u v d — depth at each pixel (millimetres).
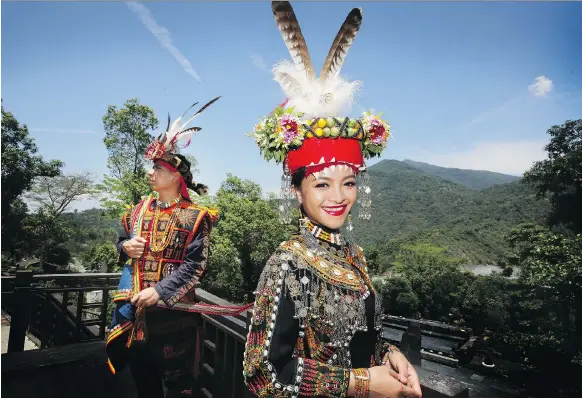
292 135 1086
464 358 8711
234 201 30250
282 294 944
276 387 873
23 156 24047
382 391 925
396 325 10133
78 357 3125
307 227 1141
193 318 2285
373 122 1240
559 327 8250
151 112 29625
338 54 1304
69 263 28062
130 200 28344
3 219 23625
